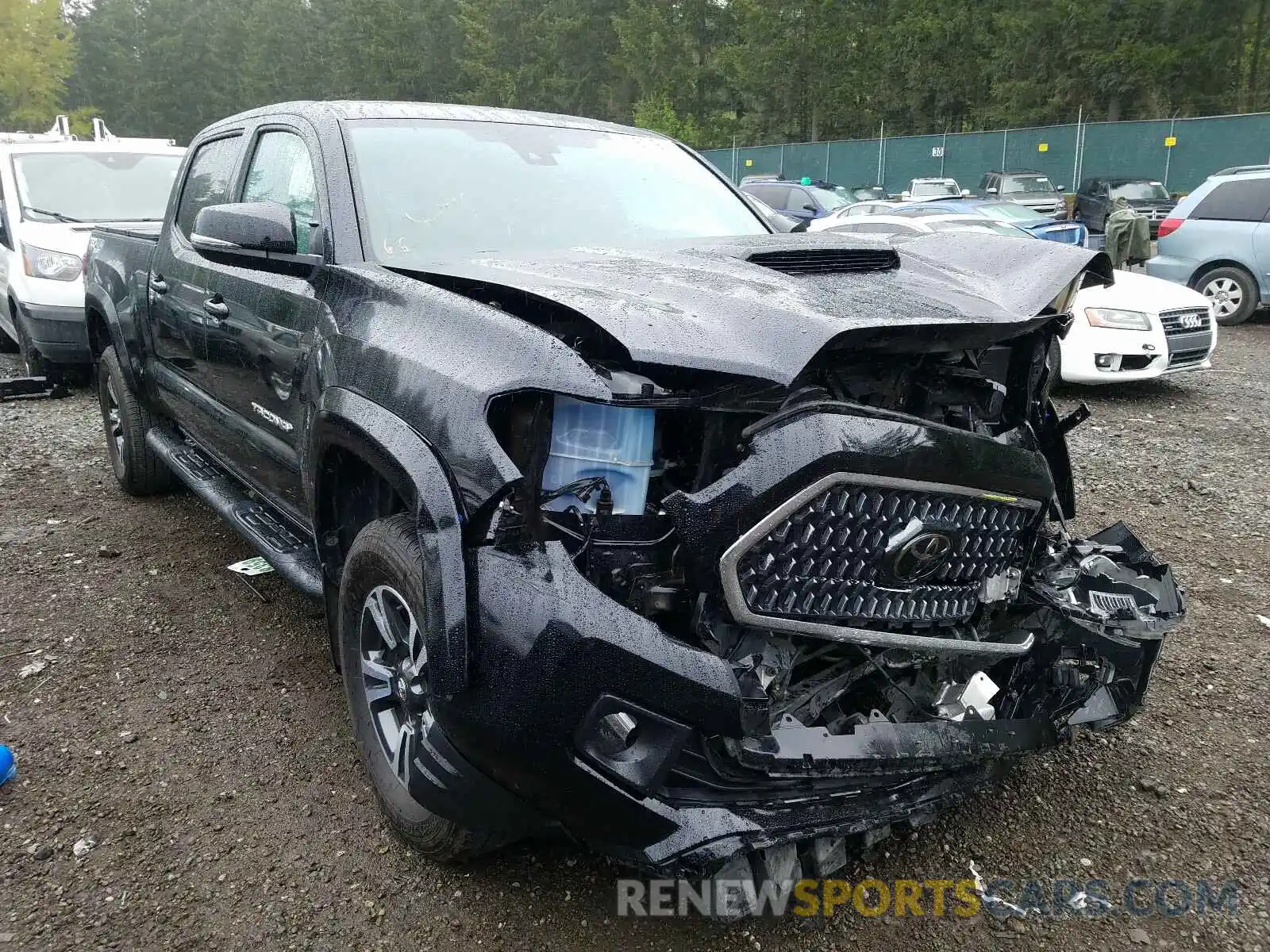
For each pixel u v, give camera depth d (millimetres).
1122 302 8328
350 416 2580
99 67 69188
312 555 3547
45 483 6090
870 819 2260
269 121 3885
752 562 2115
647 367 2189
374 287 2834
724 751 2094
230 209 3082
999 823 2885
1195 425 7680
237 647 3924
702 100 52531
